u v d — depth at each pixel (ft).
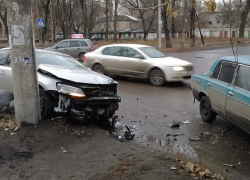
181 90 33.27
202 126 20.30
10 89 21.42
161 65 35.55
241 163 14.35
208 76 21.09
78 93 17.42
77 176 11.99
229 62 18.78
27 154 13.75
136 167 12.59
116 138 17.67
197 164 13.07
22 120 16.61
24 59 16.16
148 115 22.91
